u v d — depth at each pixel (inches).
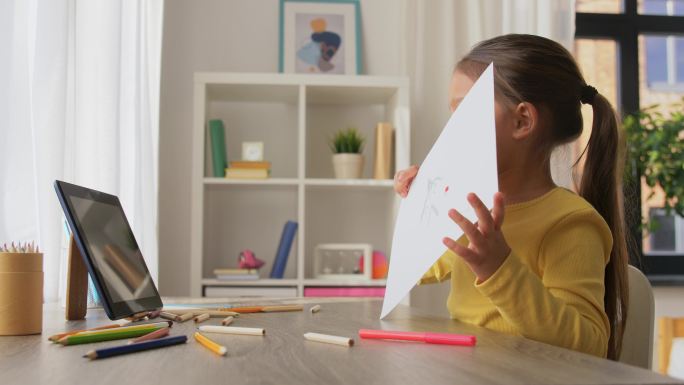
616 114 45.1
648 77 129.2
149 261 87.5
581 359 24.0
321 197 110.9
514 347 26.9
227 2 111.0
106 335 29.8
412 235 35.7
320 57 110.0
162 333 29.7
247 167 98.1
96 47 72.1
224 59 110.3
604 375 20.9
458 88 43.9
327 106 111.9
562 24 113.6
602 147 44.8
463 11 114.1
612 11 127.0
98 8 72.5
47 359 25.0
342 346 27.4
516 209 40.5
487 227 28.5
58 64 62.8
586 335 31.9
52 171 61.7
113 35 73.0
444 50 112.3
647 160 111.7
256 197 110.0
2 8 56.2
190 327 34.0
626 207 56.7
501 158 41.1
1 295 31.9
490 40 44.0
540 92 41.1
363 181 99.1
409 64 110.8
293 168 110.9
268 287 97.9
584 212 37.8
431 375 21.1
